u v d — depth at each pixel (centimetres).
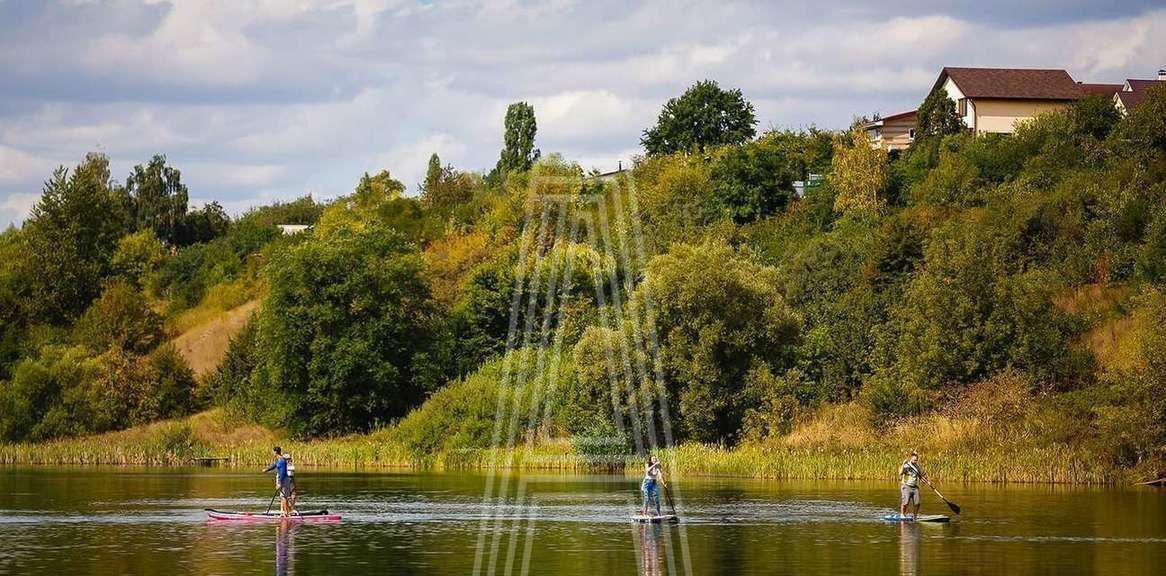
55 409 9075
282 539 4172
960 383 7188
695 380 7475
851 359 7956
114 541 4103
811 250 9175
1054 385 6969
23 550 3872
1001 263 7775
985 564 3522
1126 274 7862
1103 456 6309
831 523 4588
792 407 7488
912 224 8706
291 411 9131
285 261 9344
